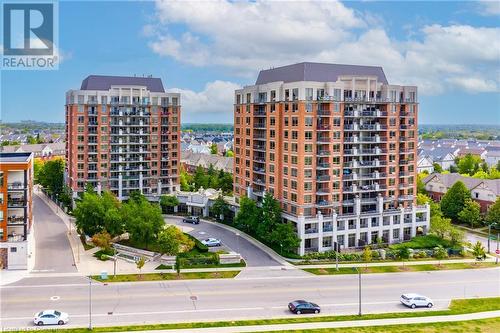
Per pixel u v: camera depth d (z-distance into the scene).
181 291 84.25
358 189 118.19
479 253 110.50
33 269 93.81
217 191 159.75
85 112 150.38
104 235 103.50
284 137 117.44
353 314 75.94
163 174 162.88
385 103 121.06
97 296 80.50
